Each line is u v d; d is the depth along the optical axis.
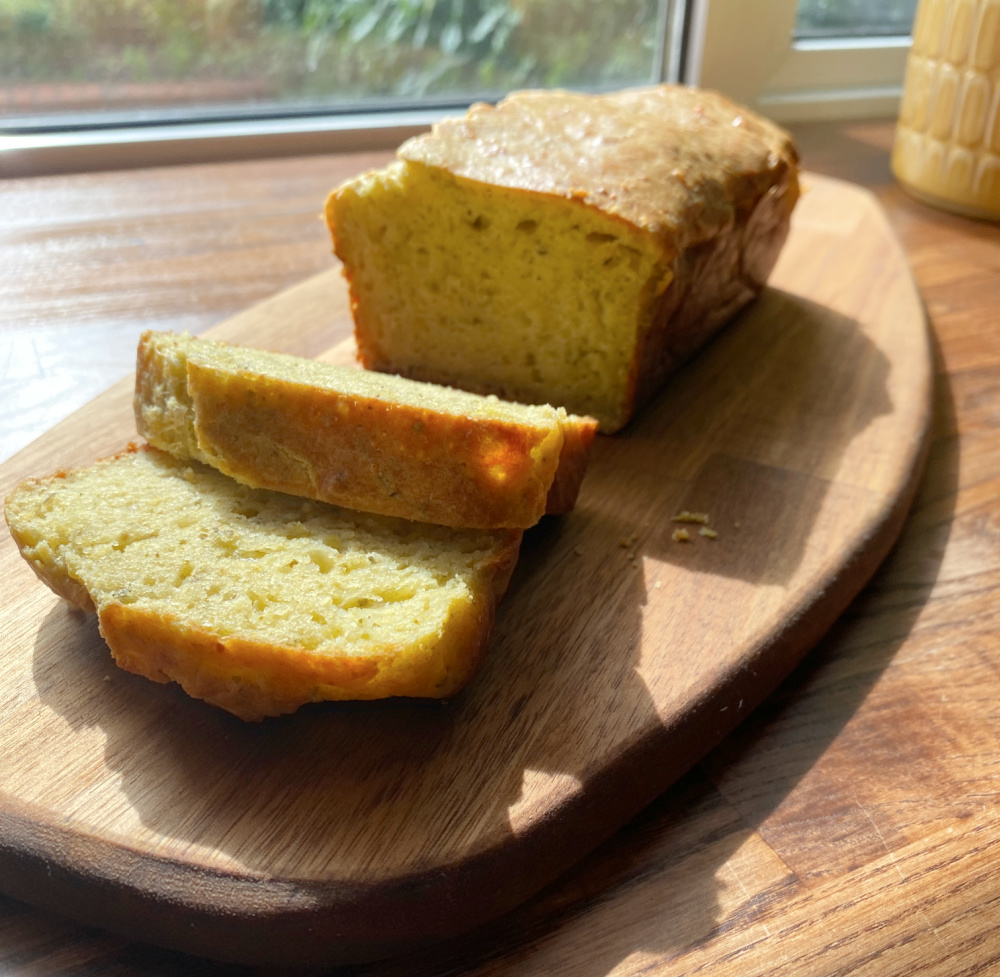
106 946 0.18
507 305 0.33
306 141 0.54
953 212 0.51
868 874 0.18
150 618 0.20
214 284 0.41
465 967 0.17
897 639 0.24
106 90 0.51
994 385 0.36
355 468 0.24
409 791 0.19
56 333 0.36
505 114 0.35
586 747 0.20
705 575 0.25
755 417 0.33
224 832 0.18
